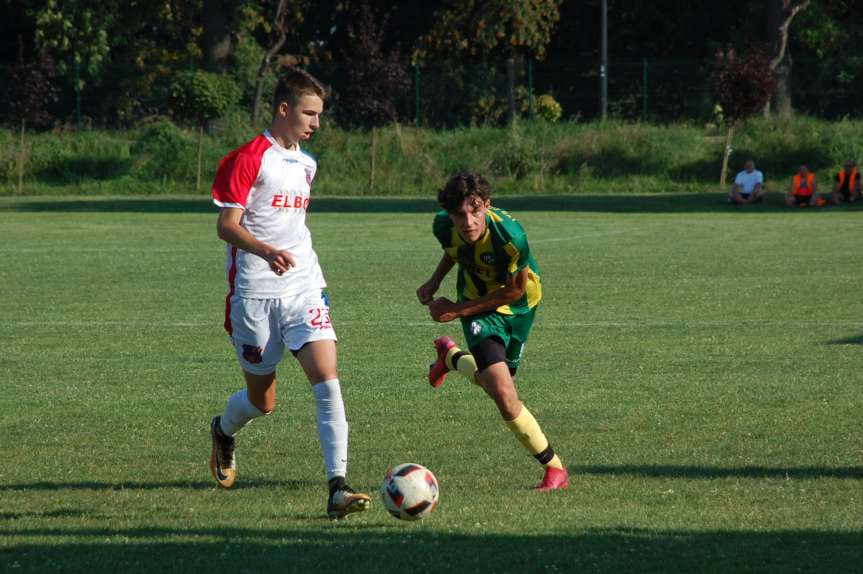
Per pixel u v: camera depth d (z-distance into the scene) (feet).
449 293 176.24
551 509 65.05
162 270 208.95
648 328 142.10
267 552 55.77
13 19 611.88
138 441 87.15
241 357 71.20
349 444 85.35
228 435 71.97
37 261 223.51
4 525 61.77
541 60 622.95
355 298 171.53
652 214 343.67
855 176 378.53
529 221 317.42
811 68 597.93
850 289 177.06
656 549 55.72
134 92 571.28
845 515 62.69
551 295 173.47
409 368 118.01
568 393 104.22
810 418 92.38
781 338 133.80
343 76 558.97
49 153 468.34
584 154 469.98
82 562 54.24
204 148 477.77
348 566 53.21
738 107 446.19
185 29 611.06
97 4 524.52
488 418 94.38
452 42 561.43
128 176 466.29
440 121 572.10
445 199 69.31
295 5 597.11
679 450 81.92
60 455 82.23
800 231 282.77
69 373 116.16
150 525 61.72
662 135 476.95
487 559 54.08
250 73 556.92
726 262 216.33
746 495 68.08
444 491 70.49
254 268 69.77
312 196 430.20
